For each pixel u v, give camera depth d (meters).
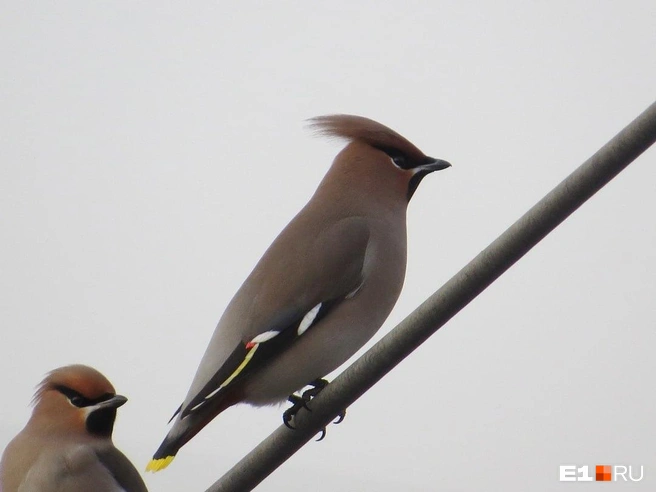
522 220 7.30
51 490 12.50
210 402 9.79
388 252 10.87
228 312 10.33
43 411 12.89
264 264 10.55
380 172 11.16
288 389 10.21
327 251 10.51
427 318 7.77
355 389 8.34
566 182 7.12
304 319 10.23
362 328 10.63
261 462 8.73
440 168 11.28
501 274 7.47
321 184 11.30
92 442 12.84
